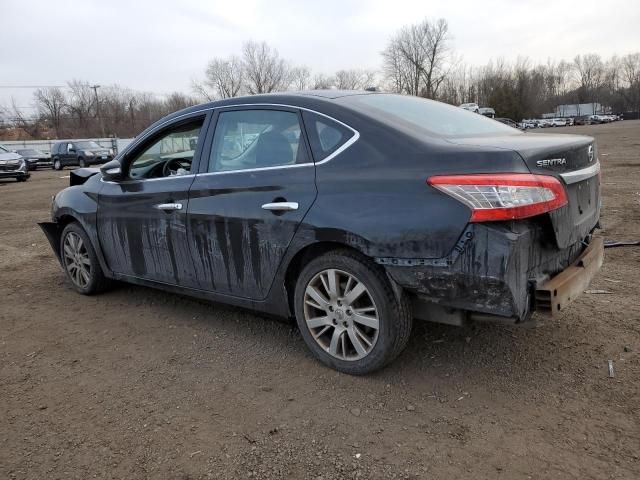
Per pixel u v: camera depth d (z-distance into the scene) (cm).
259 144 355
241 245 355
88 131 7819
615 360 331
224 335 402
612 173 1371
